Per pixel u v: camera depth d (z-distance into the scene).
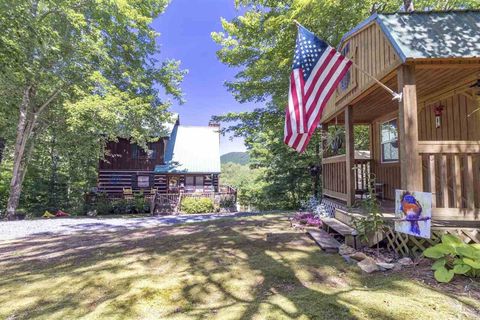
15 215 13.63
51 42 11.12
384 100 6.90
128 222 11.85
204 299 3.26
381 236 4.51
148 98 15.52
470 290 3.02
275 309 2.88
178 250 5.55
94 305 3.21
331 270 3.95
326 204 8.26
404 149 4.20
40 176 18.42
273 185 16.41
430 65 4.28
